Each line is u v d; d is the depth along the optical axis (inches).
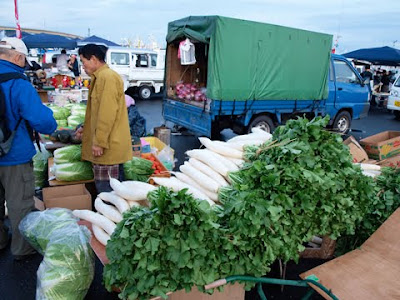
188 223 75.6
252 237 84.0
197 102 296.5
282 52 289.3
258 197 89.6
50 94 354.6
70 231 105.7
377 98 675.4
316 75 322.7
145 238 75.2
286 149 101.7
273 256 86.0
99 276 124.8
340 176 103.9
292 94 309.0
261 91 286.0
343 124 380.5
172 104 325.1
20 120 115.2
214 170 114.5
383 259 100.0
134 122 246.5
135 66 590.9
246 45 265.6
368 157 197.3
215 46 251.3
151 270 73.6
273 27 278.1
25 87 112.7
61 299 95.4
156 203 79.1
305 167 99.7
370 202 115.4
